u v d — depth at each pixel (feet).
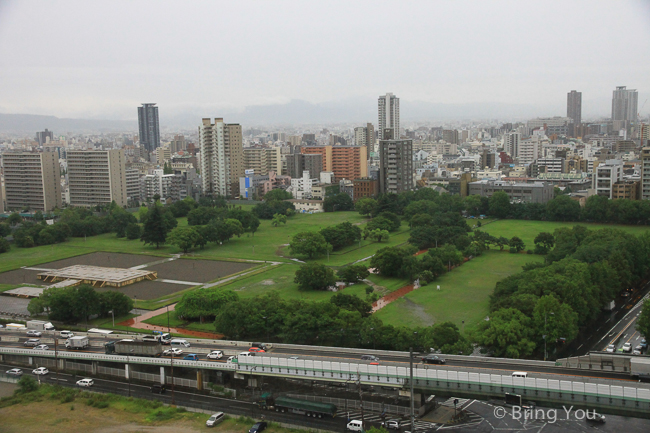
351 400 460.14
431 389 419.95
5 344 577.02
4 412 471.62
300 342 552.41
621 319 635.25
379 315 651.66
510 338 495.82
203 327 648.38
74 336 578.66
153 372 526.98
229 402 477.77
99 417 459.32
